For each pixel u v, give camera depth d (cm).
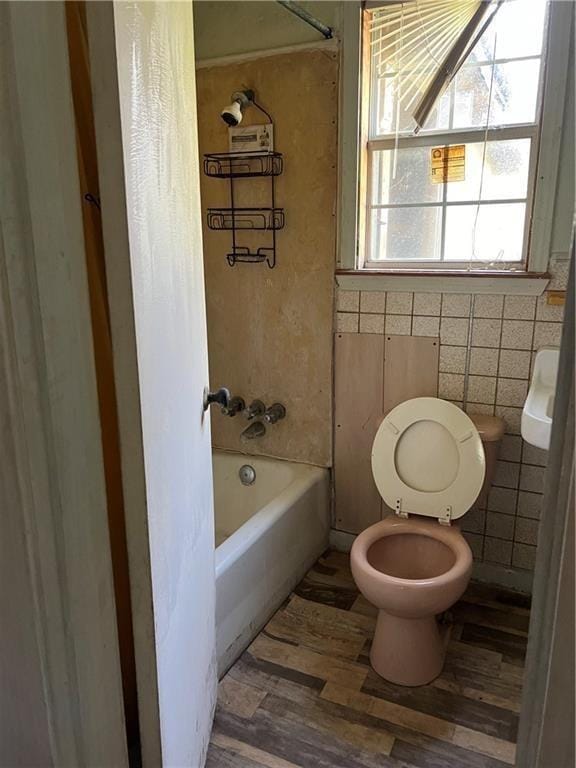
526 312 204
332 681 183
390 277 219
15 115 74
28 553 90
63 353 84
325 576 241
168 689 112
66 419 86
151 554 99
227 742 161
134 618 101
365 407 240
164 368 107
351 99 212
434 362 222
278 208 237
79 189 82
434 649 183
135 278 89
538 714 85
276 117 229
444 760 155
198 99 241
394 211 225
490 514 225
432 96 208
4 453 87
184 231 126
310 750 158
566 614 74
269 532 208
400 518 205
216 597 176
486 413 218
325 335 240
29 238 78
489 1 193
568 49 178
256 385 261
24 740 103
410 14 204
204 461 147
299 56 219
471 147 208
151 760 109
